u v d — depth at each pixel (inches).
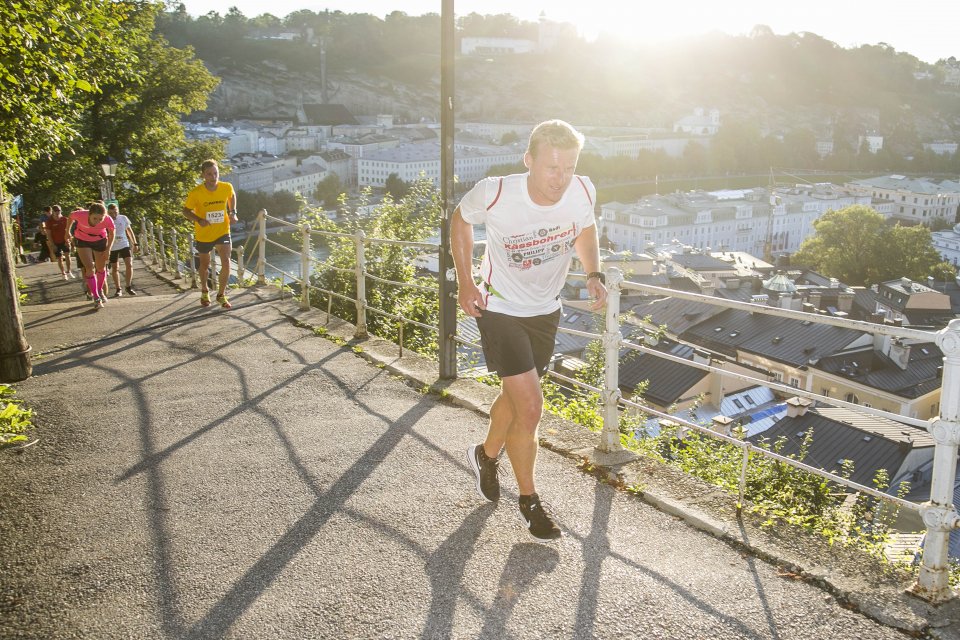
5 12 352.8
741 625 124.1
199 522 160.7
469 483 179.2
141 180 1534.2
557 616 126.4
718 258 4028.1
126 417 228.8
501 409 156.9
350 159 7283.5
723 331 2233.0
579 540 151.9
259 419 226.2
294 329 355.9
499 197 137.3
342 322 363.3
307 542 151.8
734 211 5949.8
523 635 121.6
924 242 4185.5
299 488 177.2
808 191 6781.5
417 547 149.3
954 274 4116.6
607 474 181.8
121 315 414.3
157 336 346.0
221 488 177.5
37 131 444.1
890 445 1153.4
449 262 252.5
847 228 4293.8
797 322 2161.7
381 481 180.5
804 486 351.6
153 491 176.2
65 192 1236.5
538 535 148.4
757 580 137.3
